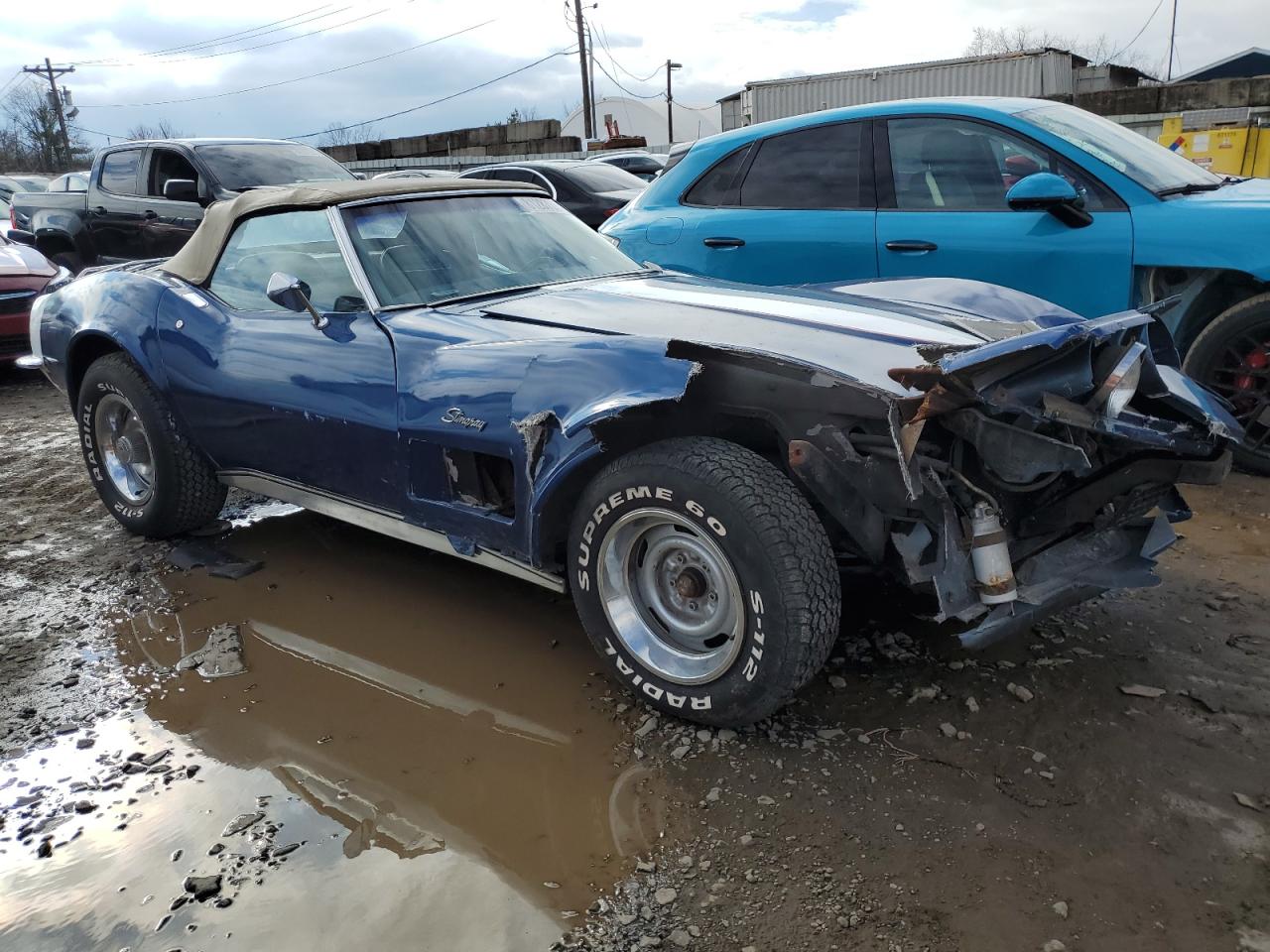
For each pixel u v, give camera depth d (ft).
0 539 14.15
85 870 7.13
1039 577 8.82
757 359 7.94
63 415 22.89
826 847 7.00
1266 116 47.93
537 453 8.70
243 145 28.22
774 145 17.38
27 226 33.76
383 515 10.69
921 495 7.55
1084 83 73.82
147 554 13.33
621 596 8.76
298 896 6.75
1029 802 7.41
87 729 9.00
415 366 9.78
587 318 9.67
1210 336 13.94
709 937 6.24
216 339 11.83
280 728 8.91
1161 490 9.41
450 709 9.11
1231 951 5.94
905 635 10.04
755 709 8.01
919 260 15.52
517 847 7.16
